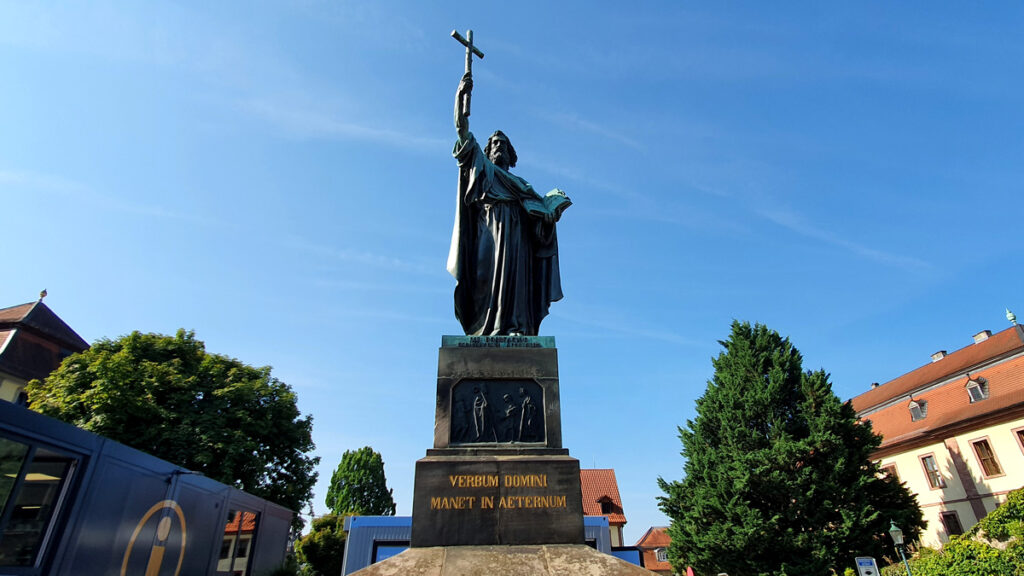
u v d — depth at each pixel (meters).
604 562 6.69
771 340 34.75
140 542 11.22
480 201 10.27
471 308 10.00
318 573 40.75
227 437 28.69
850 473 29.03
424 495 7.34
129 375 27.55
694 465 33.19
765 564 27.72
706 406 34.94
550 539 7.16
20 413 8.48
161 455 27.12
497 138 11.34
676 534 31.39
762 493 29.12
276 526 20.14
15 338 32.84
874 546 27.11
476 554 6.83
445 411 8.20
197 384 30.16
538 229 10.41
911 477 40.66
